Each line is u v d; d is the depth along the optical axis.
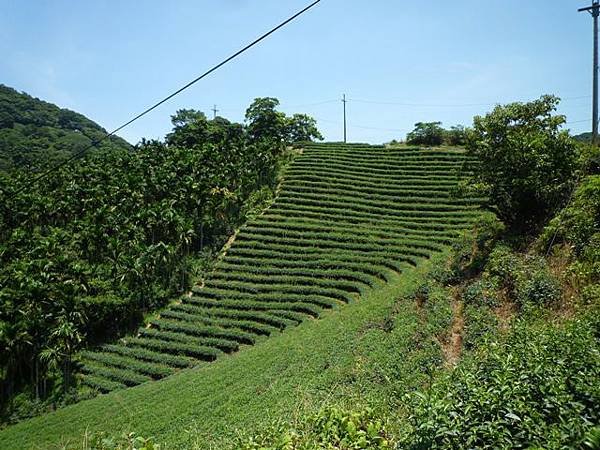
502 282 26.67
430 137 74.81
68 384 41.31
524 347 10.83
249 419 21.09
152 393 32.75
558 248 24.94
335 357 26.17
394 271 42.72
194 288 50.97
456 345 23.95
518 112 31.77
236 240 57.19
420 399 8.46
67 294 45.28
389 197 58.31
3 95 128.88
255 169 68.81
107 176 68.38
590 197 25.08
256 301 45.88
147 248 51.50
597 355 9.34
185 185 60.25
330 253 49.62
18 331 41.53
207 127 91.31
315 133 97.69
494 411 7.21
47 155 97.50
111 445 8.47
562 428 6.75
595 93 32.09
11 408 40.28
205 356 40.72
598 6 31.75
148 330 46.62
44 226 64.44
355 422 9.00
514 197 31.36
